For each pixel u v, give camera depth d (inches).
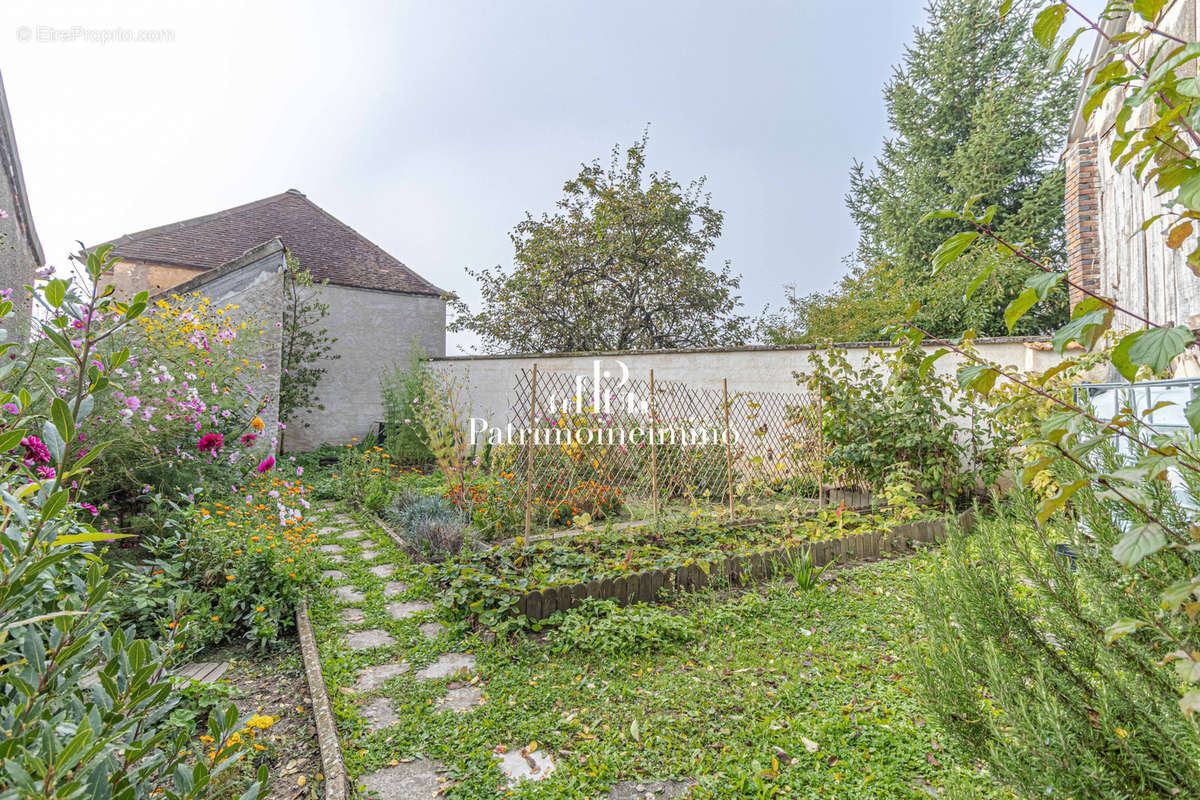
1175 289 215.0
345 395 663.1
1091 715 61.8
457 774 107.3
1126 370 38.1
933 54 743.7
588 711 128.0
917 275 673.0
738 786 101.0
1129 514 59.6
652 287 752.3
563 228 746.2
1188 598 40.7
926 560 225.5
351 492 384.5
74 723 46.1
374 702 134.6
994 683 61.5
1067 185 319.9
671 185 741.9
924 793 96.4
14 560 43.2
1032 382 48.4
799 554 218.2
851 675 139.9
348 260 716.7
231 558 182.5
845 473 333.7
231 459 277.6
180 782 48.9
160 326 255.3
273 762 112.4
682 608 190.9
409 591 206.7
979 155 647.1
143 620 153.4
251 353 355.9
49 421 49.1
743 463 389.1
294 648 164.4
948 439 301.0
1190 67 183.8
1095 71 46.9
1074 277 314.3
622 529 272.4
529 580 186.5
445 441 324.2
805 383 339.3
